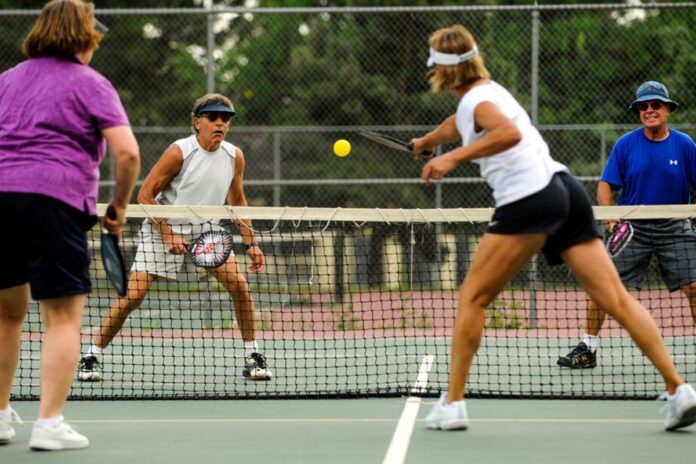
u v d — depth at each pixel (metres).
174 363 16.80
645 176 16.69
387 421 12.41
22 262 10.30
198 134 16.30
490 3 49.84
